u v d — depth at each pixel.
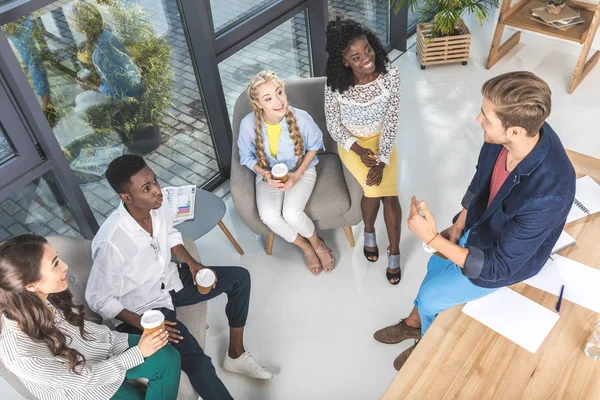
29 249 1.64
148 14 2.72
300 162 2.83
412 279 2.89
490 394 1.65
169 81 3.02
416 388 1.69
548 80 4.09
